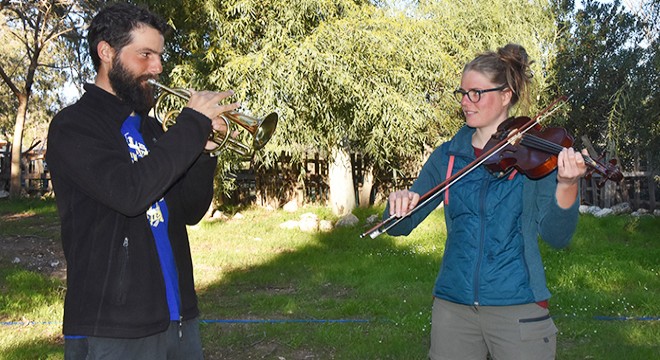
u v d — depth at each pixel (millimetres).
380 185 16094
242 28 11656
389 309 5988
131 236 2359
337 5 12125
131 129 2580
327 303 6398
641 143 12039
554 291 6504
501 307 2613
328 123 12242
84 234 2344
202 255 8984
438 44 12555
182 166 2322
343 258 8656
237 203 15844
